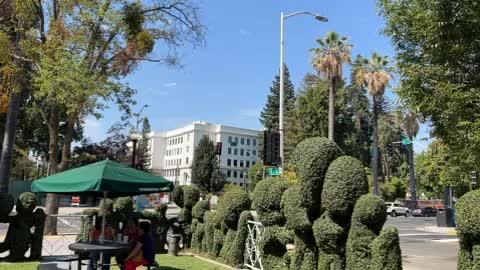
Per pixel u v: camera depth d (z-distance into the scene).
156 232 13.82
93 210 14.08
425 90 7.50
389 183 68.25
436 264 13.66
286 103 78.88
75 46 15.83
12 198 11.52
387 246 6.19
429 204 56.91
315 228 7.26
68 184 8.67
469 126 6.98
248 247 10.78
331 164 7.29
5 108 17.66
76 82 14.67
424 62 7.61
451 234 25.80
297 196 7.84
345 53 40.25
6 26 16.67
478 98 6.87
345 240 7.07
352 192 6.90
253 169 64.75
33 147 49.38
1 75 16.17
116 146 45.19
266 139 18.11
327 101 57.09
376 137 43.72
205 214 13.31
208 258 12.52
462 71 7.31
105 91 15.74
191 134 119.00
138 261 8.98
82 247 8.62
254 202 9.77
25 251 11.55
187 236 14.11
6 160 16.36
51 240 16.02
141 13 17.61
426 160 45.47
